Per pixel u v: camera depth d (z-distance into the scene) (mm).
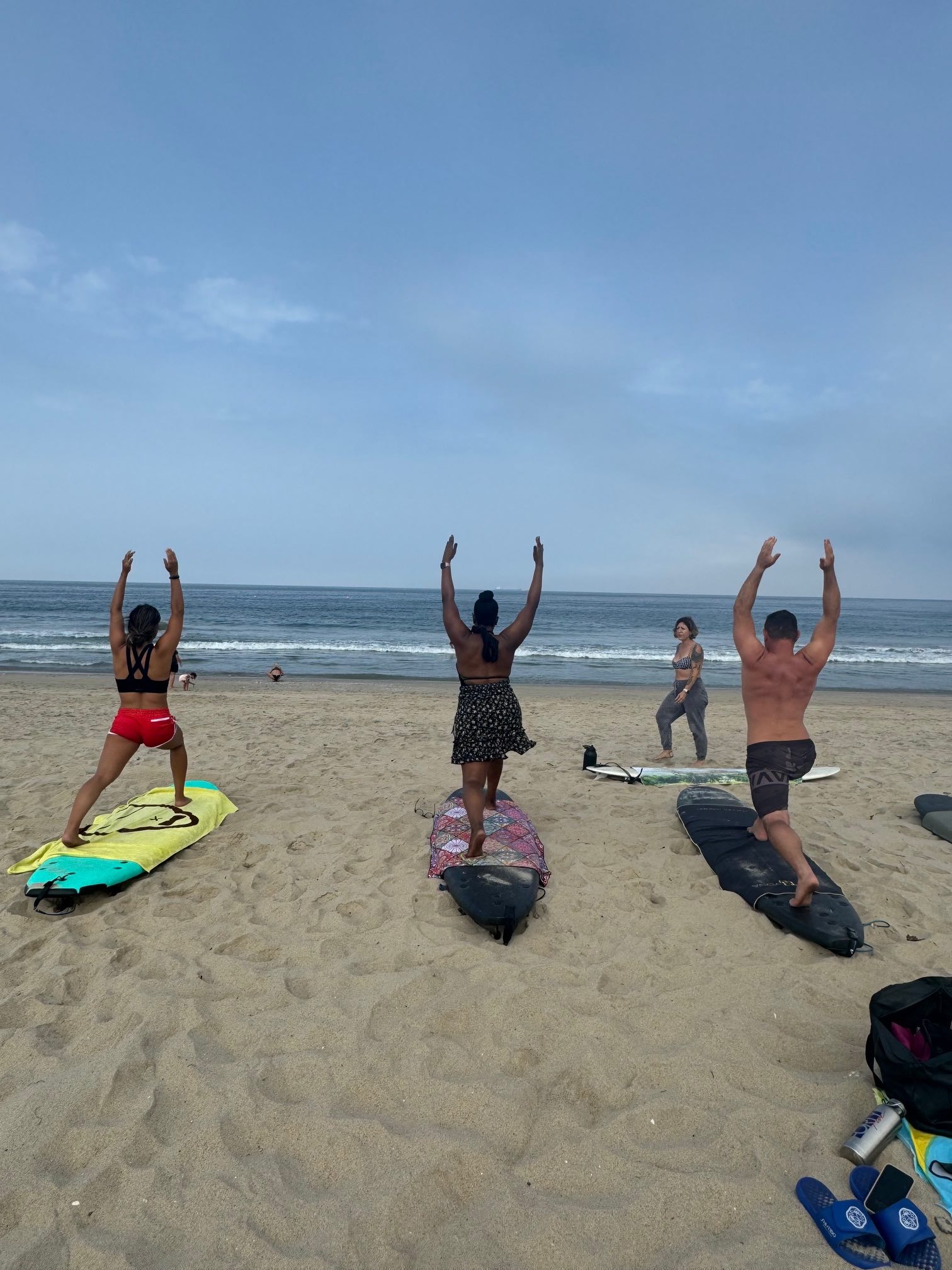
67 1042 3168
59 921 4355
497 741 4637
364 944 4023
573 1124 2711
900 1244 2174
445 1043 3150
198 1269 2127
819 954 4047
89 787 5027
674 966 3861
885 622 72875
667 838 5750
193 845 5500
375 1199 2363
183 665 22984
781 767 4348
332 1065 2996
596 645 35969
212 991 3553
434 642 33656
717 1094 2881
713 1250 2209
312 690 17531
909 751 10258
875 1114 2678
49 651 25391
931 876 5203
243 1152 2559
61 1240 2211
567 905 4547
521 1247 2209
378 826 5969
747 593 4527
